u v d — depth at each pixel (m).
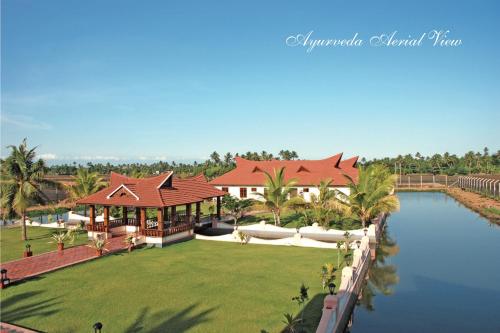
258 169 61.72
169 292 19.80
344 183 54.41
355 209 36.19
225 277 22.33
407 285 23.92
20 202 32.19
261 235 36.94
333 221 41.12
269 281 21.58
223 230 39.31
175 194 34.09
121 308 17.72
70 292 19.77
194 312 17.27
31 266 23.98
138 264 25.12
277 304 18.16
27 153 33.16
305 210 42.03
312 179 56.34
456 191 85.19
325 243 30.41
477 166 143.62
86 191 45.31
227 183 59.34
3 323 16.11
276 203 39.75
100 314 17.06
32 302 18.44
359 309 20.22
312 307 17.78
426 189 92.12
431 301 21.17
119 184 35.72
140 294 19.50
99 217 43.62
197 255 27.73
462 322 18.38
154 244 30.92
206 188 40.31
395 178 38.25
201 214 49.03
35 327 15.78
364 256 25.25
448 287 23.39
